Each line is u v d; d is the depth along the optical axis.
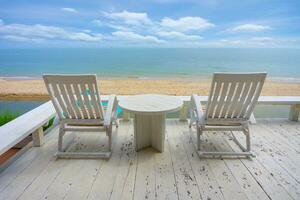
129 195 1.57
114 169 1.91
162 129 2.13
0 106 4.54
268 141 2.49
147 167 1.94
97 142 2.48
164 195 1.57
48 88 1.90
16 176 1.79
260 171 1.88
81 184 1.69
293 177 1.79
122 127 2.94
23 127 2.13
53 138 2.56
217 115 2.10
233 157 2.12
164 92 7.02
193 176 1.80
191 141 2.50
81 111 2.06
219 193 1.59
